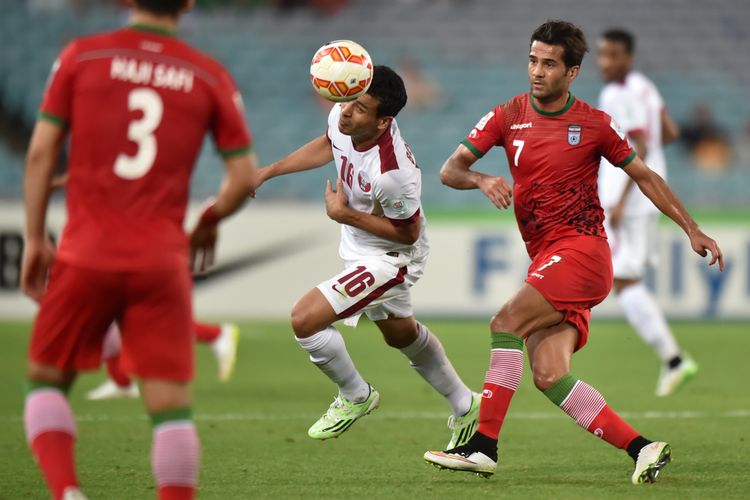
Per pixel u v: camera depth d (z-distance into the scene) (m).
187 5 14.37
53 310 13.98
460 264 52.06
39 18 73.38
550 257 19.78
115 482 19.58
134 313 13.96
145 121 13.77
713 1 77.69
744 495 18.38
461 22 76.44
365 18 76.44
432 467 21.39
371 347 45.81
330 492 18.72
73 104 13.84
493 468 19.19
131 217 13.77
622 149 19.78
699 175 66.06
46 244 14.16
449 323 52.53
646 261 34.44
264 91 71.12
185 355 14.09
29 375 14.49
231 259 51.84
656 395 33.09
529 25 76.69
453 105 70.31
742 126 71.00
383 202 20.56
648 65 74.44
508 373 19.27
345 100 19.28
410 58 73.69
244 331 49.47
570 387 19.64
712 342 46.81
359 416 21.67
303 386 35.00
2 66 70.00
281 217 52.03
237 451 23.30
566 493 18.52
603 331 51.91
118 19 74.00
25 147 67.25
